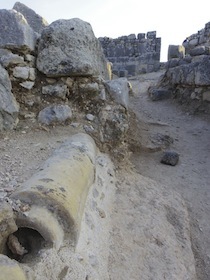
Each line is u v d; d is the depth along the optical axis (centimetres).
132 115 609
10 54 368
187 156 515
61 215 181
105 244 244
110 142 402
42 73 399
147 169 453
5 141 330
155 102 869
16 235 175
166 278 240
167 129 640
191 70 758
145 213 318
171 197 373
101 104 410
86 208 245
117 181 368
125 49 1474
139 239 275
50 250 168
